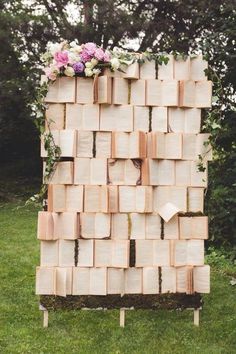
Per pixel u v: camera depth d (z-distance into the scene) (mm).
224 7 7391
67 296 4605
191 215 4688
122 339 4352
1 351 4070
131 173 4590
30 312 5039
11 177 16719
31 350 4105
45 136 4508
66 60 4449
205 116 4703
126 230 4613
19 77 13797
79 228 4578
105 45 13844
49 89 4539
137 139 4551
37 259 7324
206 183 4688
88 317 4902
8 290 5758
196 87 4664
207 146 4668
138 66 4578
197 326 4664
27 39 13602
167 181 4641
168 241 4660
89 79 4559
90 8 13336
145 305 4641
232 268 6688
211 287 5902
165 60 4613
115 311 5066
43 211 4617
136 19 13430
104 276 4594
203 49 7172
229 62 7172
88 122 4555
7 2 14211
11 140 16875
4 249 8016
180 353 4070
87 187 4570
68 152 4527
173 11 13875
